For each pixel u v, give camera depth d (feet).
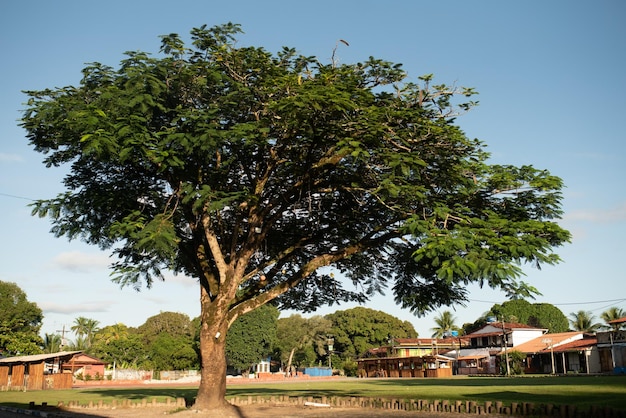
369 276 77.87
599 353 177.58
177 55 53.52
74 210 57.98
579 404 56.34
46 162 59.52
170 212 54.95
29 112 52.11
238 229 63.36
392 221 61.11
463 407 54.44
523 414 48.85
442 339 296.30
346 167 58.70
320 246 73.77
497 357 219.00
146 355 269.85
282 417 54.54
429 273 67.21
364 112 49.78
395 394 86.63
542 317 271.08
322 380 206.49
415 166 49.55
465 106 53.72
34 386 141.90
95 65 52.49
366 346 291.79
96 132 45.32
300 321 290.76
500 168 54.95
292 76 50.42
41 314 209.77
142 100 48.88
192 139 48.55
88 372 229.04
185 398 82.84
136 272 60.49
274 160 59.62
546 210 56.65
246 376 241.76
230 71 54.34
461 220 50.72
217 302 61.62
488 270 43.73
